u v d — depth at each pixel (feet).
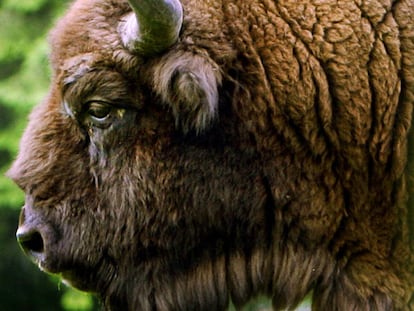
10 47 144.05
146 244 53.98
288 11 50.85
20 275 160.86
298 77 50.65
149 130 52.08
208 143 52.21
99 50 51.21
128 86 51.34
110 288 55.62
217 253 54.85
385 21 50.16
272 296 55.21
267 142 51.93
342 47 50.19
